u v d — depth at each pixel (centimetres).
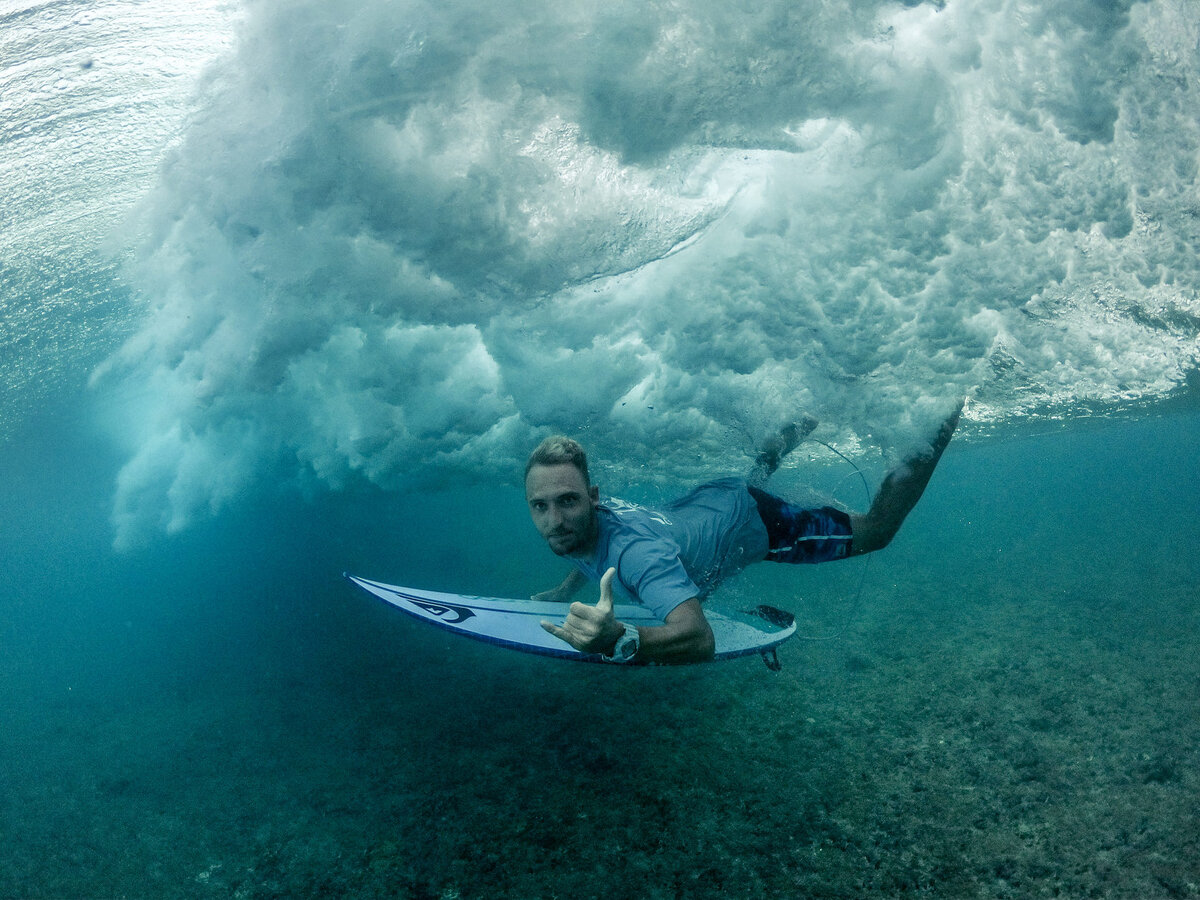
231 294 240
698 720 221
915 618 312
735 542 162
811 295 184
